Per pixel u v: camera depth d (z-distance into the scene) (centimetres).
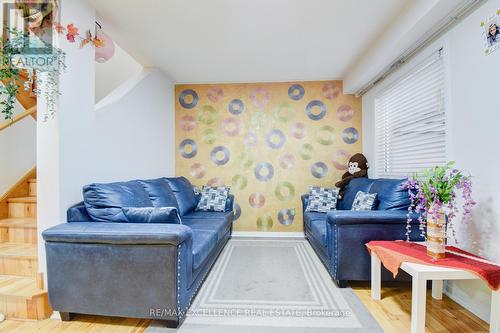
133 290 169
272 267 278
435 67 240
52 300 176
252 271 267
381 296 216
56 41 185
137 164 309
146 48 300
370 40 285
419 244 204
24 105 245
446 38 220
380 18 243
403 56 267
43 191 188
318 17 240
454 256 179
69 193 194
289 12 231
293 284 237
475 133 192
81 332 168
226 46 296
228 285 235
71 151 197
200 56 323
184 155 431
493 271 153
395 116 316
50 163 187
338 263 226
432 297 214
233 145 425
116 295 171
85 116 212
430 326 174
